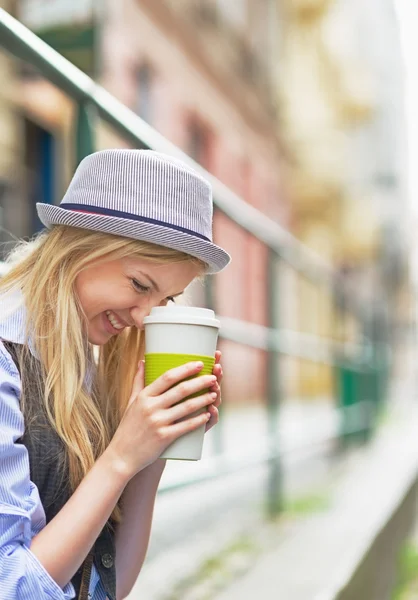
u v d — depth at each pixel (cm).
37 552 103
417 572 386
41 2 345
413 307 3788
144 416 109
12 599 98
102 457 110
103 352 138
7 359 114
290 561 287
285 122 1691
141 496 137
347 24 2291
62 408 116
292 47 1800
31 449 114
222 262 124
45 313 120
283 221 1711
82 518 106
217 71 1251
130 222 114
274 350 408
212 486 449
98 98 215
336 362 617
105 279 119
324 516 378
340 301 639
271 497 394
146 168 119
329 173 1980
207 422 122
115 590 127
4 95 602
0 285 124
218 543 319
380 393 1002
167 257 118
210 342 116
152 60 1001
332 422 624
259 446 382
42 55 187
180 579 264
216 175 1261
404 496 471
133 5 929
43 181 640
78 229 120
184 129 1138
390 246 2817
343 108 2236
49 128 629
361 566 288
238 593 246
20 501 105
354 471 558
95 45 346
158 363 114
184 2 1099
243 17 1402
